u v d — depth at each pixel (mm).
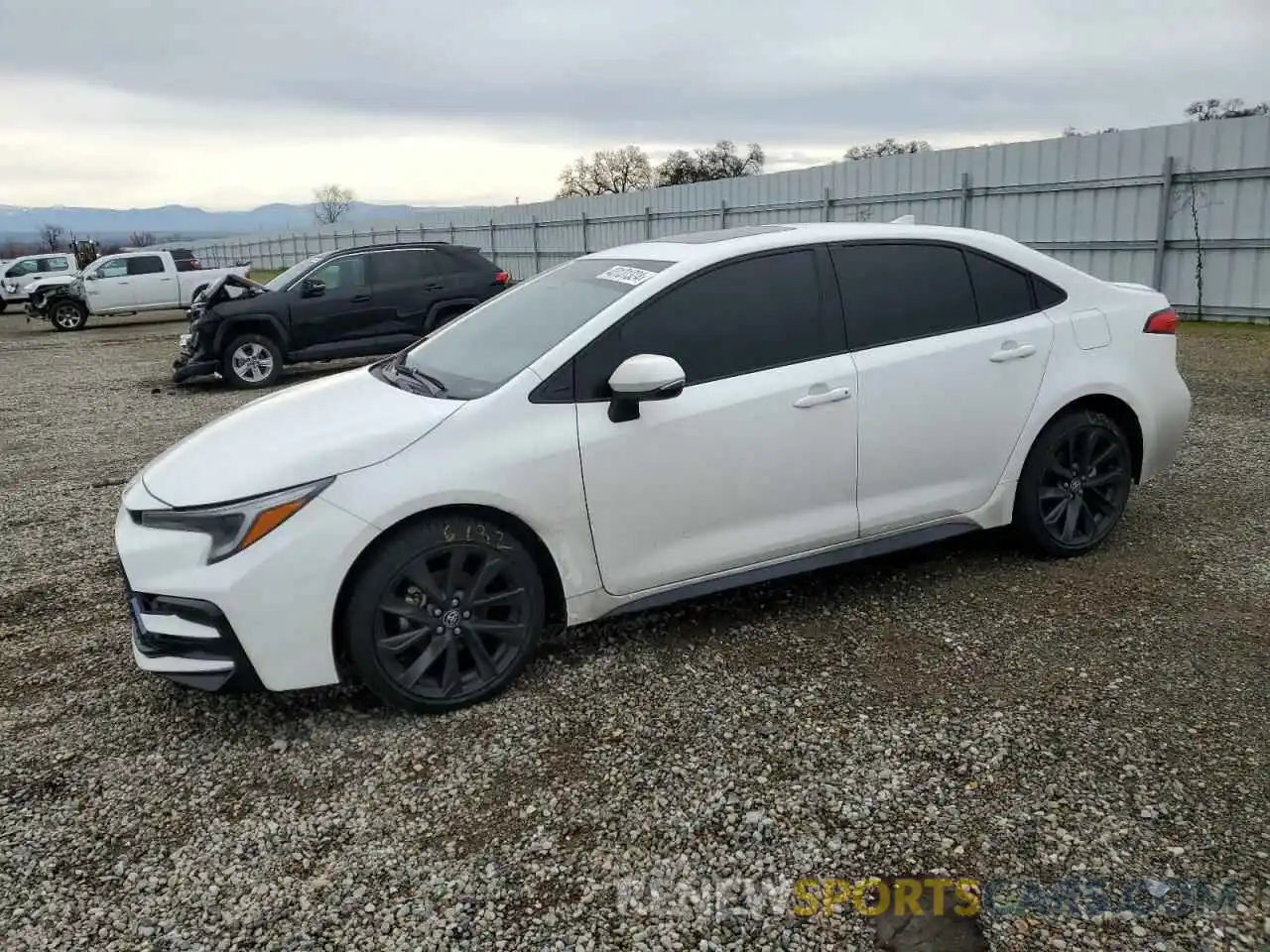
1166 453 4555
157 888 2471
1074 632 3646
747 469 3574
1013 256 4176
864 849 2490
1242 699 3107
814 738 3002
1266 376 8758
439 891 2412
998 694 3215
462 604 3236
